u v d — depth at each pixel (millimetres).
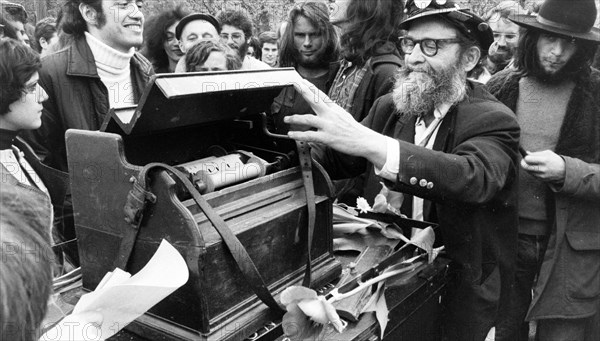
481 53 1741
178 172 1117
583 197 1854
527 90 2074
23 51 1623
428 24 1668
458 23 1634
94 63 2195
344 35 2689
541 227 2076
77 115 2176
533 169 1840
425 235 1624
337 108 1399
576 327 2014
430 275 1551
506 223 1741
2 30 2109
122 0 2178
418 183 1426
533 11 2270
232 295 1185
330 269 1469
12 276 625
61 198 1870
